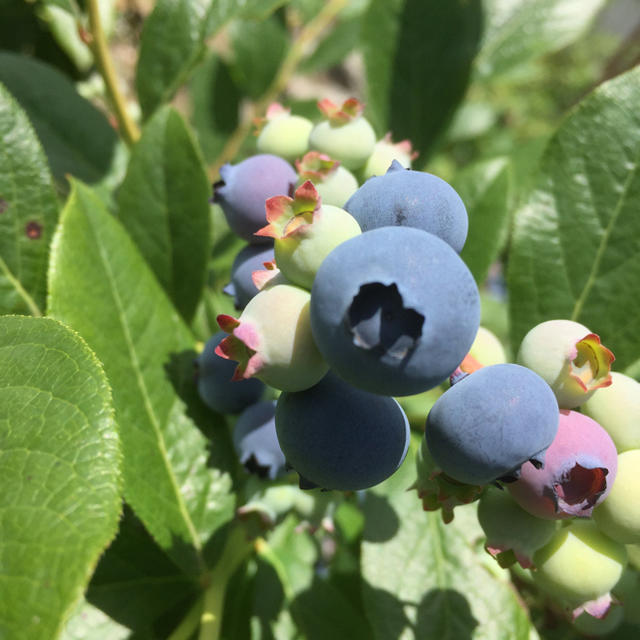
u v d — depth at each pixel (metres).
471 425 0.06
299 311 0.06
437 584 0.12
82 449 0.07
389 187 0.07
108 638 0.11
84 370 0.07
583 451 0.07
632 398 0.08
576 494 0.07
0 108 0.12
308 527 0.11
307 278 0.07
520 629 0.12
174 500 0.11
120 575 0.12
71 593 0.06
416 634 0.12
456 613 0.12
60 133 0.16
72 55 0.19
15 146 0.12
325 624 0.15
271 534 0.14
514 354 0.12
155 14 0.15
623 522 0.08
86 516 0.06
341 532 0.16
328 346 0.06
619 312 0.12
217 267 0.17
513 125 0.58
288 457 0.07
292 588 0.15
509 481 0.07
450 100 0.17
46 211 0.12
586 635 0.13
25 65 0.16
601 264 0.12
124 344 0.11
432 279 0.06
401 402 0.15
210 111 0.21
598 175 0.12
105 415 0.07
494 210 0.14
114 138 0.16
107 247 0.11
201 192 0.13
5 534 0.06
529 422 0.06
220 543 0.11
